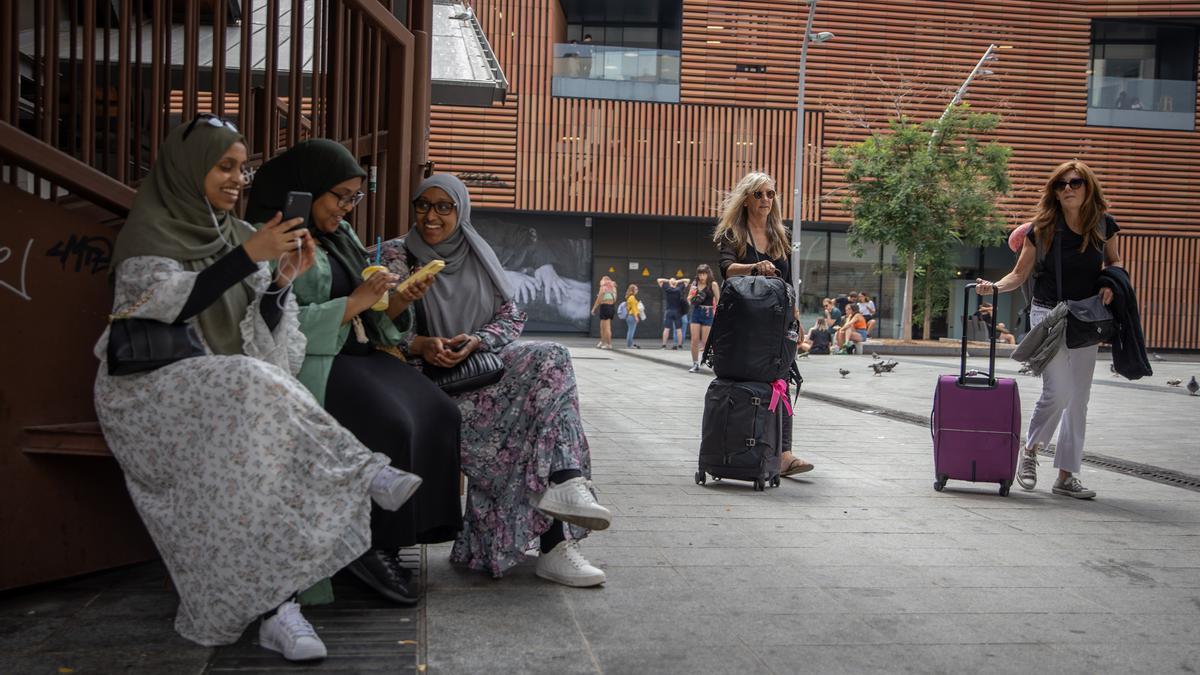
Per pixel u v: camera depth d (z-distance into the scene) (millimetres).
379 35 4523
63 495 3164
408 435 3082
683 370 16172
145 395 2607
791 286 5742
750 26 30031
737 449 5449
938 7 30406
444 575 3568
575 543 3531
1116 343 5520
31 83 5266
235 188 2738
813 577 3668
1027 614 3271
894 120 26359
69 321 3168
